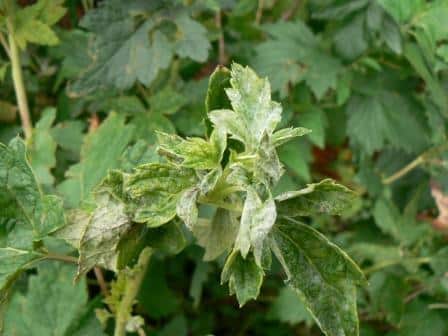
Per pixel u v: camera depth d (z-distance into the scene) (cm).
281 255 26
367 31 51
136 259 30
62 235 31
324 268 27
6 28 44
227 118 26
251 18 60
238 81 26
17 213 31
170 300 54
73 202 38
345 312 27
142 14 46
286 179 53
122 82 46
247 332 62
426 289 54
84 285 37
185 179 27
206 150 26
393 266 54
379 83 55
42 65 55
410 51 50
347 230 61
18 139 31
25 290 42
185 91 52
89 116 53
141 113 48
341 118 59
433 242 56
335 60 53
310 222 62
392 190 60
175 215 28
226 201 28
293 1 60
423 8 48
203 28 46
